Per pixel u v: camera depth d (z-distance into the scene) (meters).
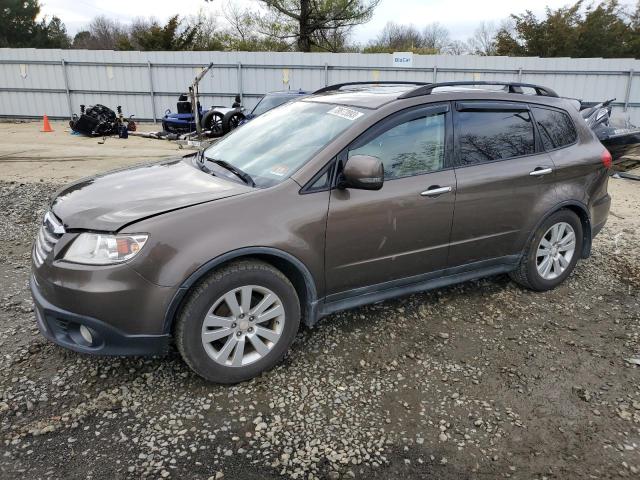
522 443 2.69
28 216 6.35
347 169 3.09
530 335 3.78
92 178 3.65
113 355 2.82
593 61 18.09
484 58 18.61
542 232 4.28
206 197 3.03
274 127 3.92
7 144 13.48
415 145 3.58
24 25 38.97
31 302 4.05
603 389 3.15
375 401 2.99
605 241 6.02
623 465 2.55
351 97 3.86
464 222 3.79
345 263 3.34
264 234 2.98
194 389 3.04
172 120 15.47
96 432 2.67
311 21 26.58
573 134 4.48
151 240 2.74
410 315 4.02
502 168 3.93
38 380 3.07
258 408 2.90
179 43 31.06
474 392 3.10
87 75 20.19
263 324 3.19
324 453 2.58
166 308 2.79
